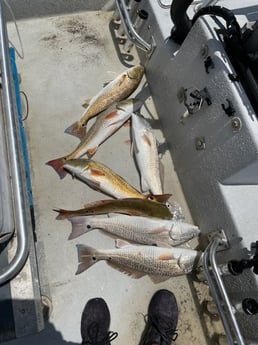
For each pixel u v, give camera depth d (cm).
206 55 111
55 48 169
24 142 130
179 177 149
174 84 136
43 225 132
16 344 115
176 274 130
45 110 154
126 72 152
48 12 172
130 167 149
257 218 114
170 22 143
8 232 75
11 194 79
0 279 66
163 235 130
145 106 163
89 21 179
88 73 167
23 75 160
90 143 142
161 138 158
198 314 132
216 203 122
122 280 130
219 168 115
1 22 89
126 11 142
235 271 103
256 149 96
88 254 126
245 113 100
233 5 139
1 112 83
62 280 126
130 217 129
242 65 110
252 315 107
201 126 121
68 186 140
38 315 91
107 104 152
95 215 131
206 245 133
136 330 126
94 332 119
